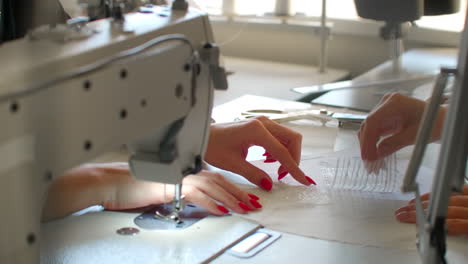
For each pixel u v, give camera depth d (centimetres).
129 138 69
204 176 108
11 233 57
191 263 85
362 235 96
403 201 108
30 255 60
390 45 196
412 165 78
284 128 122
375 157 119
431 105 75
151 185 103
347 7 236
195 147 87
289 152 121
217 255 89
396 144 120
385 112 119
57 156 60
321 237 95
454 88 67
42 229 95
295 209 105
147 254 87
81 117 62
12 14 128
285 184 115
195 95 82
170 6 91
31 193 58
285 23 238
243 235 94
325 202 108
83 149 63
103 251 88
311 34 232
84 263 84
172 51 75
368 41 231
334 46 238
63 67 63
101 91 64
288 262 87
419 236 76
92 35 72
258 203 105
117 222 98
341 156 127
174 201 93
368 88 179
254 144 117
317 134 141
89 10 92
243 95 183
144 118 71
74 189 100
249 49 255
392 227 99
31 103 56
